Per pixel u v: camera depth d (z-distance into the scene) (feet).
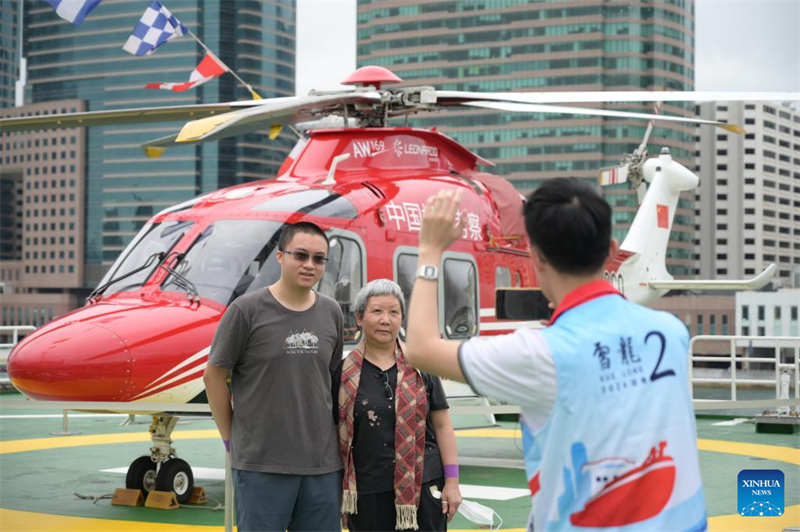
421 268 10.62
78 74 601.21
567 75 538.06
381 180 35.06
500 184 40.11
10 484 34.76
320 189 33.09
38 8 613.93
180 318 28.30
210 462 40.63
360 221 32.63
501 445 46.44
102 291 30.83
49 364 26.11
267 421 16.66
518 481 35.78
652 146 534.37
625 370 9.86
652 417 9.82
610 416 9.71
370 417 17.02
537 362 9.74
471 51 552.41
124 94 591.37
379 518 17.02
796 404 25.35
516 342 9.93
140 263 31.07
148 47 40.98
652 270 57.16
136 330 27.32
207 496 31.96
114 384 26.53
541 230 10.26
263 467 16.58
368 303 17.26
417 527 16.88
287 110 31.22
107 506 30.58
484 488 34.24
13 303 598.75
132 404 23.17
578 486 9.70
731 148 604.08
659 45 541.75
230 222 31.12
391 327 17.21
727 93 33.32
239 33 580.30
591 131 524.52
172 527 27.35
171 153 575.79
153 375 27.09
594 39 536.42
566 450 9.72
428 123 548.72
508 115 535.60
